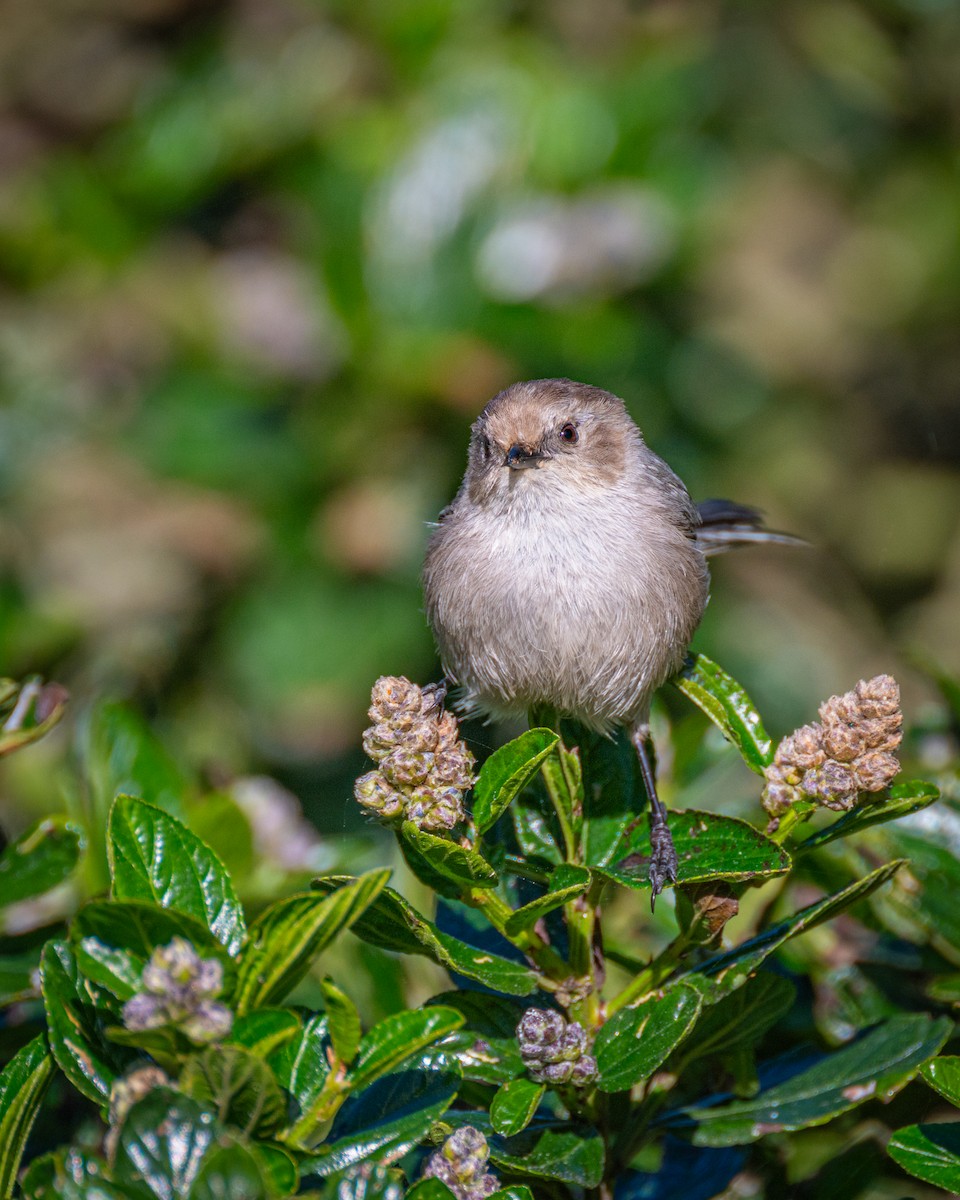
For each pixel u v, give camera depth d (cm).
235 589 1124
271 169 1170
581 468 765
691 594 780
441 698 799
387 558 1091
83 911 412
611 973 670
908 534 1425
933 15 1309
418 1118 460
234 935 461
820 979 620
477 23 1170
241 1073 402
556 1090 491
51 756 843
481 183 1092
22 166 1334
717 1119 525
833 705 488
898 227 1415
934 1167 458
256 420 1104
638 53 1208
